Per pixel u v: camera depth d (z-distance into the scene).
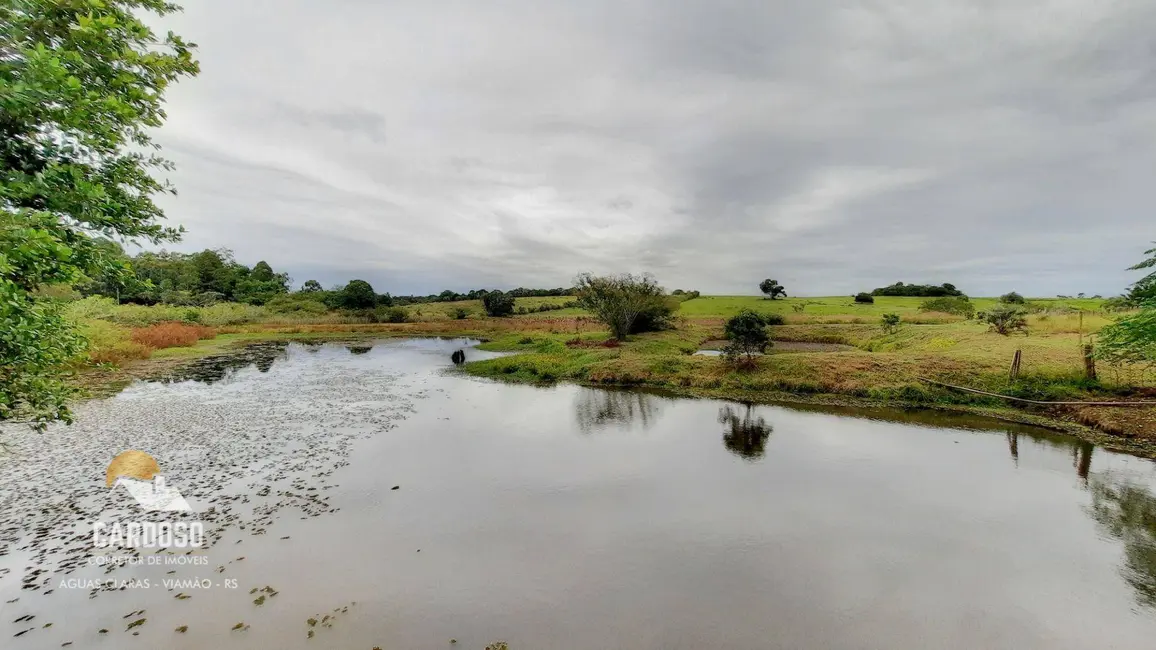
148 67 5.52
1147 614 7.12
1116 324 15.91
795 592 7.58
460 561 8.31
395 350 43.00
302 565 8.12
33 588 7.41
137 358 33.12
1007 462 13.03
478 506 10.40
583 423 17.38
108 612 6.90
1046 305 49.19
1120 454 13.56
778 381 22.75
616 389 23.92
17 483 11.44
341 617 6.88
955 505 10.52
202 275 92.50
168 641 6.37
